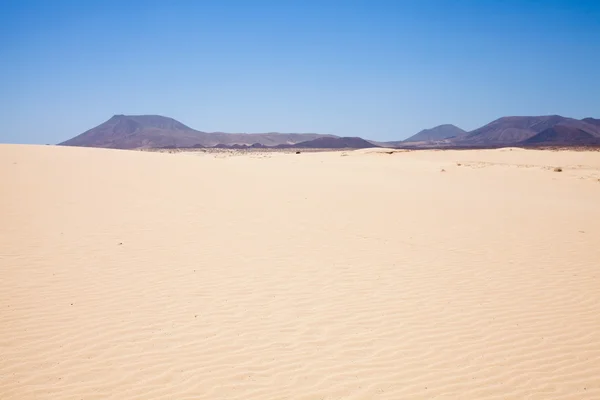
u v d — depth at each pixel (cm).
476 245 1161
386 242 1172
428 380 568
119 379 555
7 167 1948
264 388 545
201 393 532
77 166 2108
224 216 1380
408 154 5850
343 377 571
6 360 589
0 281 839
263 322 713
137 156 2662
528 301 812
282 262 994
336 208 1569
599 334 693
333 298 810
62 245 1053
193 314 733
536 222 1441
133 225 1240
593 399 534
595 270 979
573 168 3759
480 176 3047
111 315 722
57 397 517
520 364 608
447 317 743
